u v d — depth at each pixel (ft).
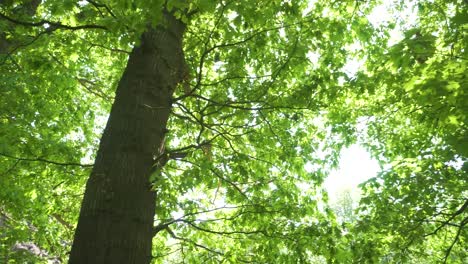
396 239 26.91
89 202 11.98
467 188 25.66
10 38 20.62
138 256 11.64
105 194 11.98
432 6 29.76
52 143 22.18
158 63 14.99
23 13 17.56
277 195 20.51
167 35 15.80
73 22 17.04
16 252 28.60
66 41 18.81
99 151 13.25
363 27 23.73
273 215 19.38
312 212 20.20
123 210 11.87
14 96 23.16
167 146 24.07
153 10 11.54
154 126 13.98
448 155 25.66
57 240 32.45
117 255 11.19
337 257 18.06
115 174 12.39
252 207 19.36
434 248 31.32
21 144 21.42
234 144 22.61
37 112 24.88
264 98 18.98
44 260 31.86
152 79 14.58
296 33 18.51
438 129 25.52
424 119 24.72
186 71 17.99
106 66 31.53
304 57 18.44
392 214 26.53
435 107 14.65
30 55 20.71
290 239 18.65
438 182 26.14
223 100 20.11
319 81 19.35
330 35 19.89
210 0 12.93
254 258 19.61
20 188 23.88
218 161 20.51
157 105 14.39
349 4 22.68
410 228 26.11
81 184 24.49
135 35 13.14
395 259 26.58
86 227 11.55
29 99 24.12
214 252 19.49
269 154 23.50
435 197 27.04
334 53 22.57
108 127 13.66
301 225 19.42
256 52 18.89
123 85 14.58
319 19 18.69
